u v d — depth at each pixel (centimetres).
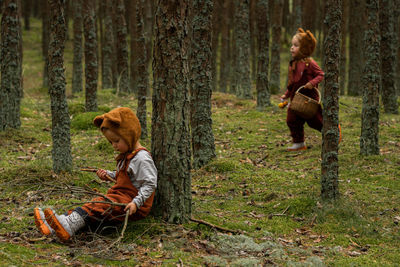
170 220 347
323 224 378
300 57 627
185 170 351
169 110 339
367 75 563
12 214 377
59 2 452
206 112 562
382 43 872
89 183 470
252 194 470
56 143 478
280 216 404
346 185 480
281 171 556
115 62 1706
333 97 405
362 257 312
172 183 346
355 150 611
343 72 1445
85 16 941
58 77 468
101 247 300
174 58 332
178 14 329
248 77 1118
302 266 287
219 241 326
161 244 315
